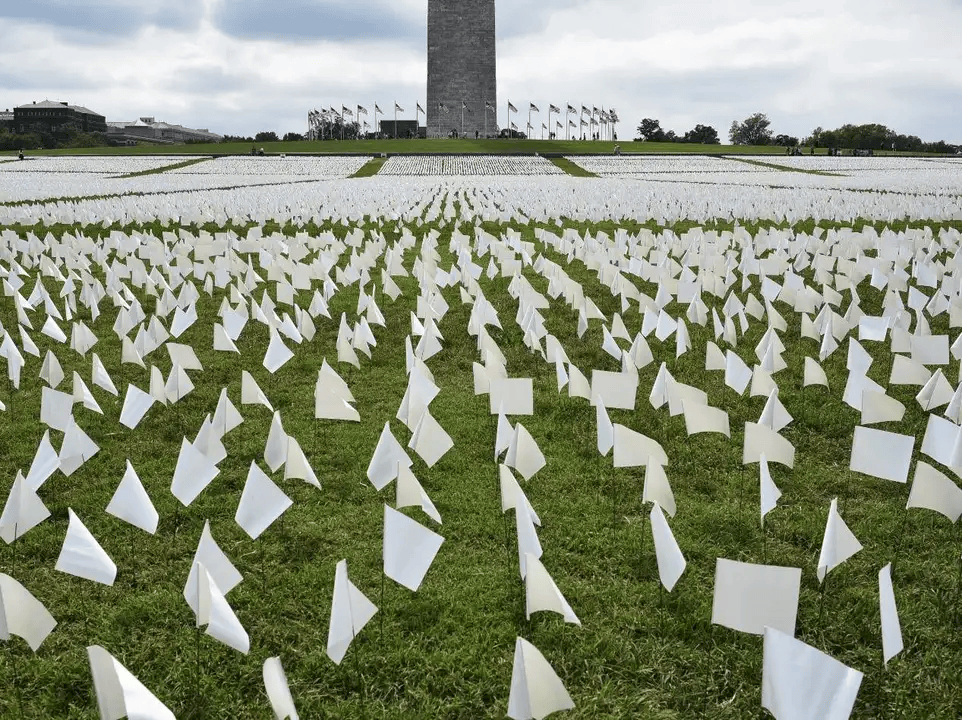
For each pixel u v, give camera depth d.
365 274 13.12
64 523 5.31
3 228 19.72
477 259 15.78
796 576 3.33
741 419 7.04
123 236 16.81
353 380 8.27
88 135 142.62
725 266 12.34
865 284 12.67
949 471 6.04
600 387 6.64
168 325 10.51
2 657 4.00
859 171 52.38
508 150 78.56
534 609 3.75
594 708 3.67
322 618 4.32
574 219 22.17
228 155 75.69
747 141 150.00
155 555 4.93
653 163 64.19
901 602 4.39
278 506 4.66
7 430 6.86
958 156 82.19
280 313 11.27
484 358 7.99
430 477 5.94
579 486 5.80
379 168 57.31
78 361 9.00
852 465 4.91
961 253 13.25
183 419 7.08
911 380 7.09
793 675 2.88
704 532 5.14
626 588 4.54
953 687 3.78
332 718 3.64
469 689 3.80
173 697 3.77
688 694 3.75
